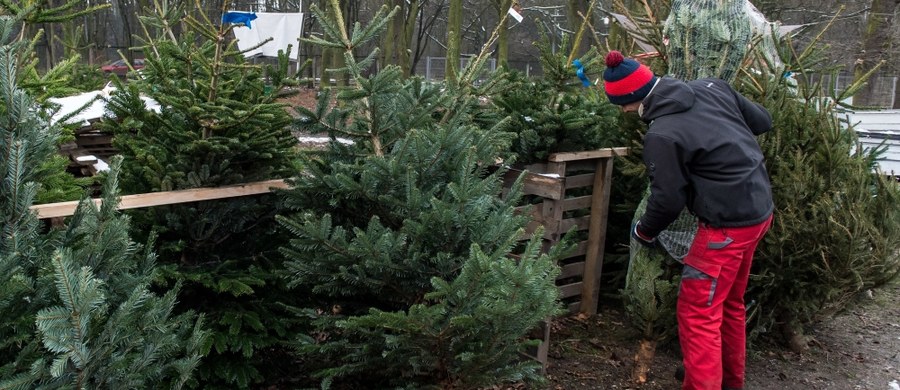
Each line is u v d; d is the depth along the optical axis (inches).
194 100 123.8
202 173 127.2
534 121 175.8
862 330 197.2
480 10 1199.6
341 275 112.8
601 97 209.9
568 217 190.7
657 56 181.5
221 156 128.8
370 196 117.0
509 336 104.5
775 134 161.2
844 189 157.0
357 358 117.1
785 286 163.2
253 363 128.5
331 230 123.1
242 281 125.0
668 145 124.3
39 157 84.8
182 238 132.4
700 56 149.3
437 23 1316.4
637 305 150.9
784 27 217.6
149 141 131.7
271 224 141.8
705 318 133.0
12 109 81.4
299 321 127.9
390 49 772.0
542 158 179.6
